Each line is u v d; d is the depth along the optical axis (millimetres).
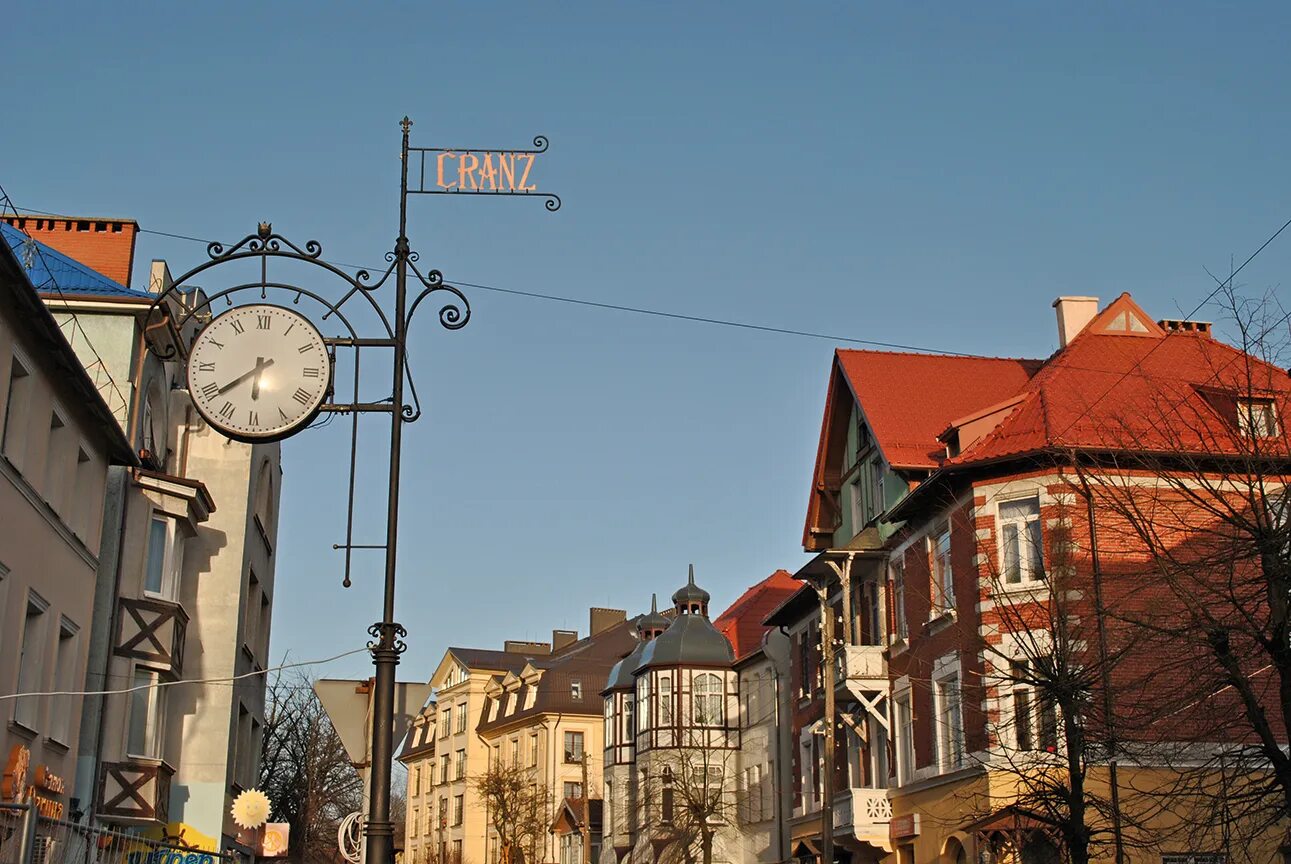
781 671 48438
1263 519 18750
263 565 39031
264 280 12203
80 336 27891
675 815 51938
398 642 10961
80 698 25094
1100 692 21906
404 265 12125
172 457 33250
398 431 11758
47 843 16094
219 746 32531
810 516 40062
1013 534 28719
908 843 32281
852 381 36688
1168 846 25484
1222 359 31078
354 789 65875
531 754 74625
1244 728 24688
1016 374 37656
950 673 29984
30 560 21922
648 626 64250
